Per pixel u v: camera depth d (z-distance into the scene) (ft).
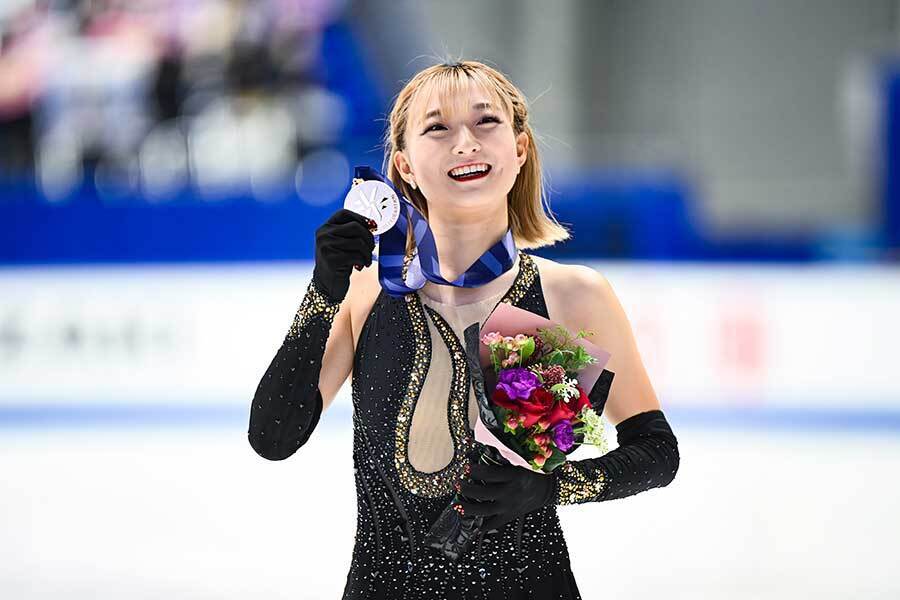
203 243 88.74
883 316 79.61
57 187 108.78
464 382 24.00
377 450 24.47
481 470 22.15
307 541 55.47
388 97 117.08
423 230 24.00
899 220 98.17
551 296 25.02
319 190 103.60
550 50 136.05
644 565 51.44
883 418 79.61
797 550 53.62
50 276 85.51
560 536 24.86
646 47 136.56
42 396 84.07
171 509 62.08
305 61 112.68
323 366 25.38
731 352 80.28
